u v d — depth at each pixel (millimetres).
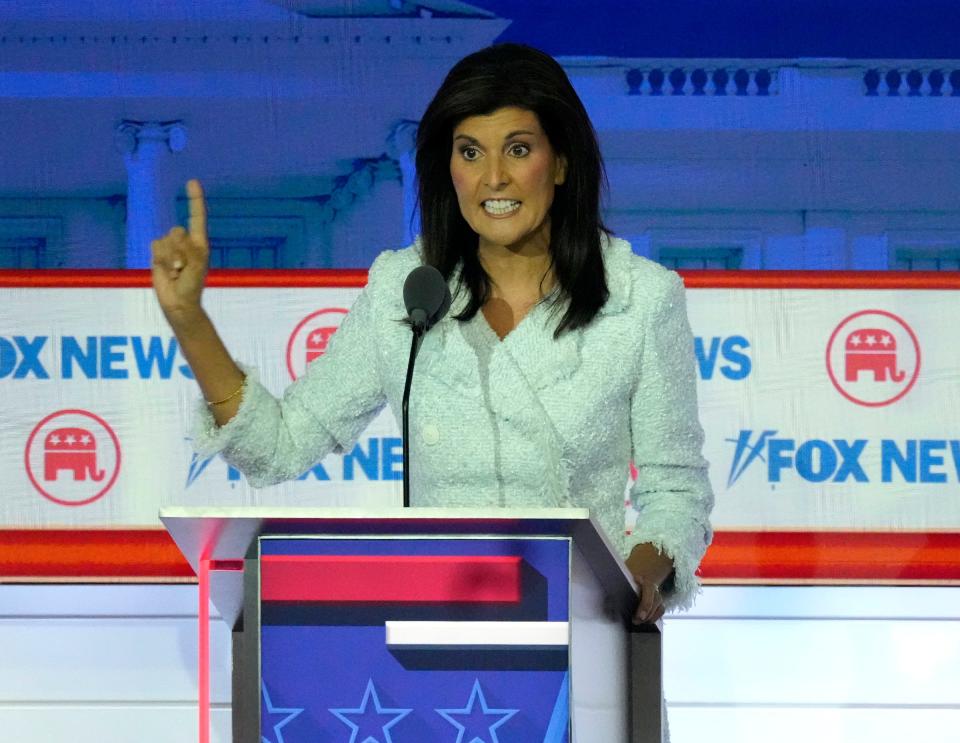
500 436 7969
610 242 8547
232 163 14359
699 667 13852
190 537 6219
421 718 6059
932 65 14383
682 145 14336
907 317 14320
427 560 6090
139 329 14312
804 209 14359
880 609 14500
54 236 14344
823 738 13289
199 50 14359
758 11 14367
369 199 14383
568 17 14383
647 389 8211
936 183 14375
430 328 8031
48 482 14266
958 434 14258
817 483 14242
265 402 8047
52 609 14445
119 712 13680
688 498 8250
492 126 7996
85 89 14328
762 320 14273
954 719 13469
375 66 14391
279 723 6082
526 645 6051
